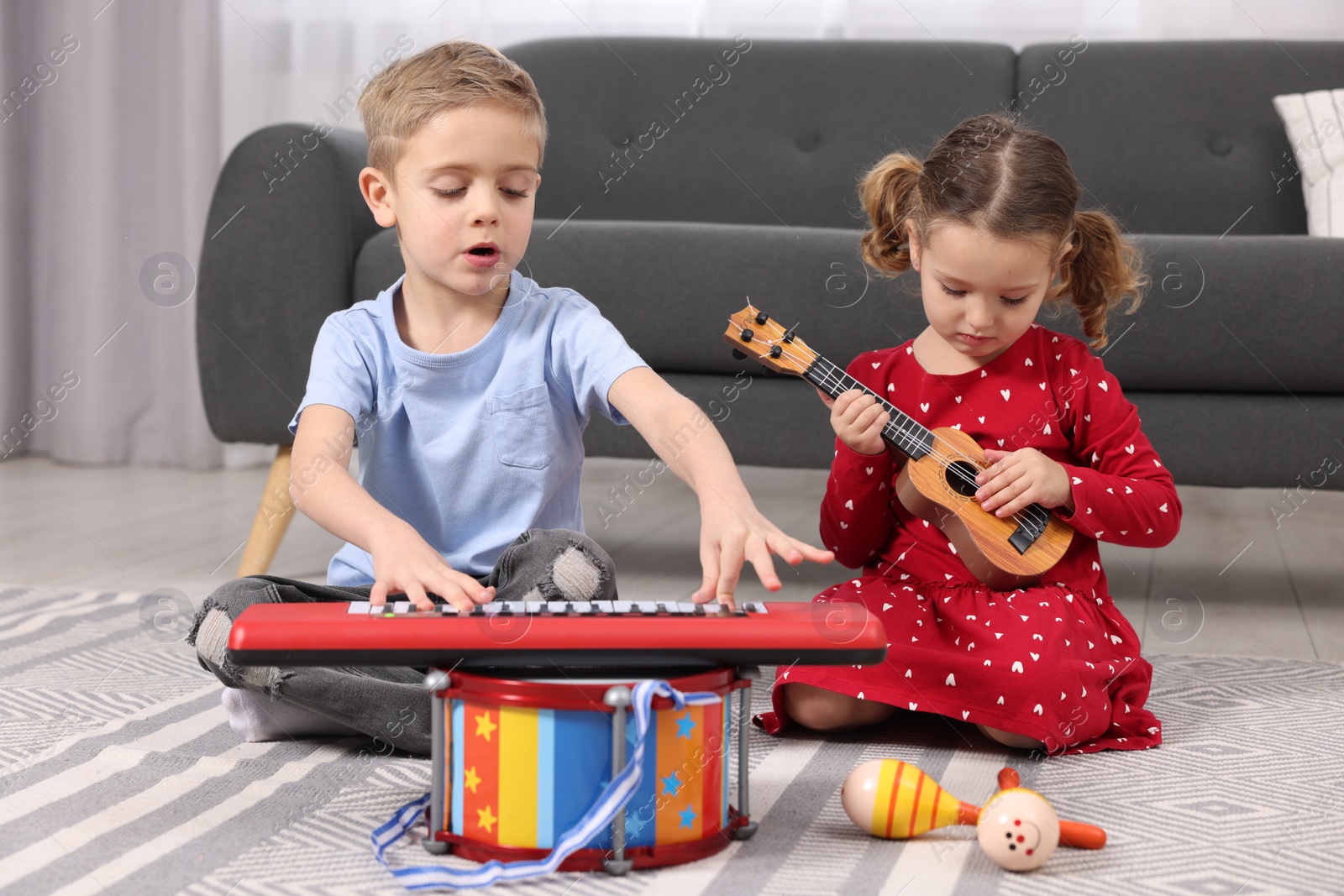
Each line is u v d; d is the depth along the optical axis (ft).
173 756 3.34
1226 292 5.26
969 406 4.07
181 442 9.91
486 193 3.45
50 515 7.64
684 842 2.67
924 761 3.48
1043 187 3.63
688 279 5.58
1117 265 4.18
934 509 3.85
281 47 9.74
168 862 2.62
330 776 3.21
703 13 9.40
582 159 8.06
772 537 2.81
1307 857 2.74
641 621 2.62
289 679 3.26
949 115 7.87
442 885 2.50
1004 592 3.85
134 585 5.65
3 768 3.22
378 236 5.94
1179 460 5.43
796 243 5.57
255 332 5.84
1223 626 5.28
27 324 10.07
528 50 8.23
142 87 9.68
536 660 2.59
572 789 2.56
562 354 3.71
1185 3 8.90
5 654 4.41
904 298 5.48
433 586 2.81
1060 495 3.75
